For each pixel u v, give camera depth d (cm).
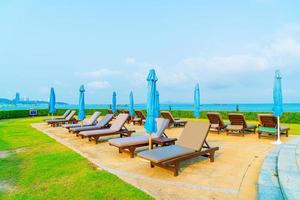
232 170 528
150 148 667
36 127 1432
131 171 526
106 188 414
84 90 1303
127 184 434
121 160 625
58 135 1089
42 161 610
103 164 583
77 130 997
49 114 2644
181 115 2267
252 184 437
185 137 625
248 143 865
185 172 516
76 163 586
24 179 472
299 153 621
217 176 487
